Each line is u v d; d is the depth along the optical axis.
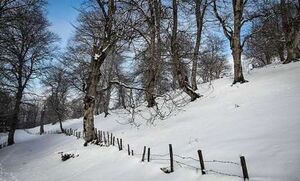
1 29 20.95
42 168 16.69
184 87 21.70
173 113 20.42
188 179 8.49
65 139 27.67
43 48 32.84
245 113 14.62
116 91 36.03
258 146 9.48
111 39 18.36
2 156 24.97
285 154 8.23
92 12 20.59
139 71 21.20
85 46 35.47
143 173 10.27
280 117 12.11
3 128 35.62
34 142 32.19
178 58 18.70
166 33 16.81
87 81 18.95
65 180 12.91
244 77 22.84
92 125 18.45
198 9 24.59
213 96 20.62
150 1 15.88
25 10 21.03
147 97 17.42
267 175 7.34
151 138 16.00
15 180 14.98
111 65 35.16
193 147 11.85
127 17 16.30
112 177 11.16
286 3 25.75
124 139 17.95
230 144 10.61
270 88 17.61
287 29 26.11
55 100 44.06
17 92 31.56
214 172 8.29
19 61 31.22
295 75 18.83
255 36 27.88
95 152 15.86
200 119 16.56
